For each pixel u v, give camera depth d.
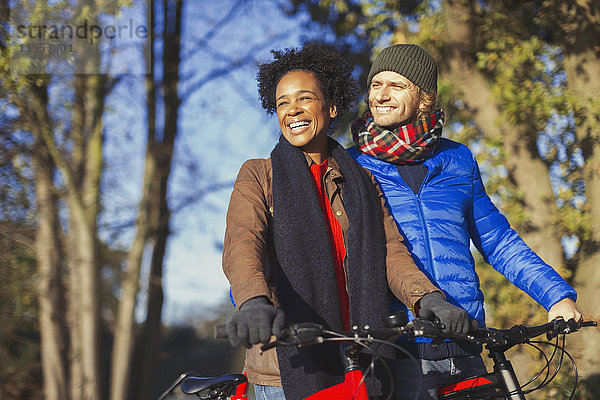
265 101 2.35
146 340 11.27
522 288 2.42
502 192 6.86
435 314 1.71
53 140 9.57
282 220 1.96
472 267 2.37
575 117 6.46
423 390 2.15
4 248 9.92
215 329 1.49
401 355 2.19
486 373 2.24
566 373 5.72
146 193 10.66
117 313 11.30
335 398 1.88
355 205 2.08
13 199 9.68
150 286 10.90
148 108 10.52
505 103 6.73
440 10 7.04
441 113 2.57
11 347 10.95
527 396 5.75
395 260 2.04
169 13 10.48
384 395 1.97
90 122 9.80
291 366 1.89
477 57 7.03
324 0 8.02
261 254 1.85
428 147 2.46
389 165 2.46
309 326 1.54
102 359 11.00
